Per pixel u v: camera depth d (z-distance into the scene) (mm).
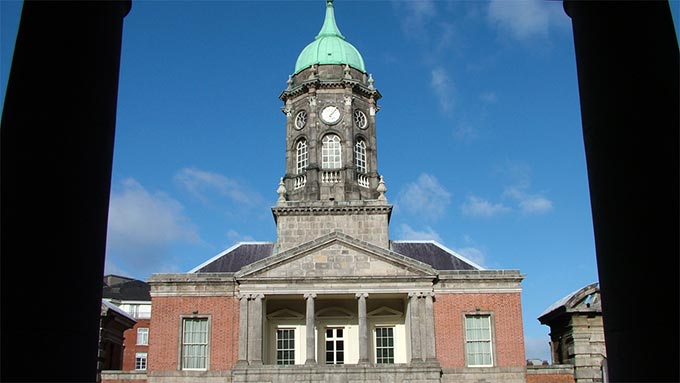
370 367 44812
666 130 11039
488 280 47625
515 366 46125
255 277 46469
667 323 10273
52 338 9867
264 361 46938
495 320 47031
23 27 11047
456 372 45844
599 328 46406
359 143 54344
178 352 46031
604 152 11555
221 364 45906
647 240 10656
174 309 46844
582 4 12367
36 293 9867
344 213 50812
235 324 46594
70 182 10555
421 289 46781
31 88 10703
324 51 55625
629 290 10734
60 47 10953
